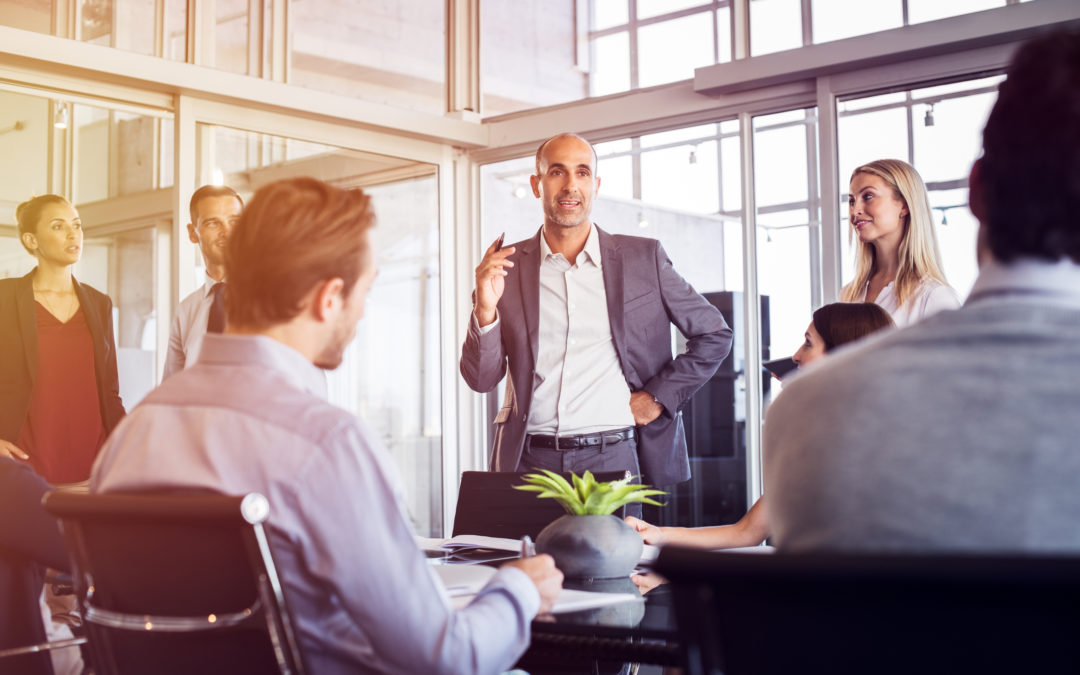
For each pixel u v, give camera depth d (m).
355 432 1.15
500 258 3.35
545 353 3.46
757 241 4.44
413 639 1.12
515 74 5.17
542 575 1.37
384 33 5.09
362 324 4.89
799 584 0.70
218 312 3.89
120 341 4.15
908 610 0.68
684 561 0.74
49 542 1.68
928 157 3.99
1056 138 0.77
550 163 3.49
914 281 3.54
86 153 4.10
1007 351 0.76
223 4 4.57
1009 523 0.73
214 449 1.15
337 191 1.28
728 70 4.38
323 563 1.12
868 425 0.79
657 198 4.75
